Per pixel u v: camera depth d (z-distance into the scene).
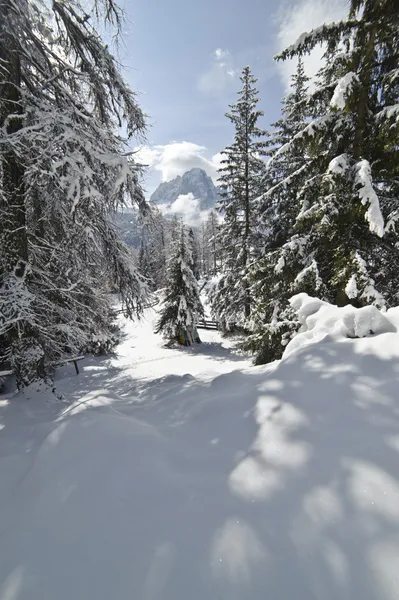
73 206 4.41
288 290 7.19
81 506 1.79
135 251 7.28
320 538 1.38
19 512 1.84
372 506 1.48
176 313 19.05
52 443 2.42
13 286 4.86
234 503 1.65
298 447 1.97
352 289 5.46
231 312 17.73
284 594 1.18
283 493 1.67
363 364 2.55
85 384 8.46
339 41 5.97
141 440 2.41
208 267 53.75
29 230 6.32
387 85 5.79
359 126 6.01
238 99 14.06
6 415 4.17
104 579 1.31
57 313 7.07
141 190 6.41
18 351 5.17
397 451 1.75
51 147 4.44
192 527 1.53
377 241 6.37
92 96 6.21
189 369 12.42
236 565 1.31
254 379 3.14
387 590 1.14
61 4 4.97
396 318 3.20
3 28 4.34
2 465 2.54
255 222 15.70
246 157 14.35
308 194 6.83
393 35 5.50
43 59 5.59
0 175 4.65
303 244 6.88
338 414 2.15
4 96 4.79
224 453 2.13
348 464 1.74
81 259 6.74
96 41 5.41
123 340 21.53
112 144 5.77
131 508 1.72
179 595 1.22
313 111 8.57
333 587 1.18
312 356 2.89
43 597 1.26
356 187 5.70
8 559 1.47
